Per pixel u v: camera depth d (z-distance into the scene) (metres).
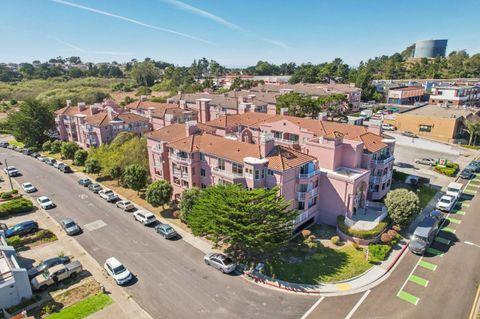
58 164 71.88
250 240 32.09
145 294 31.72
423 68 194.38
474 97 126.19
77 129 85.19
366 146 49.00
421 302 30.30
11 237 41.44
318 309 29.59
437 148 80.25
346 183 43.06
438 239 41.25
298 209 44.19
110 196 54.56
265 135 42.84
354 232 40.19
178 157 49.62
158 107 95.81
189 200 43.91
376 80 188.25
